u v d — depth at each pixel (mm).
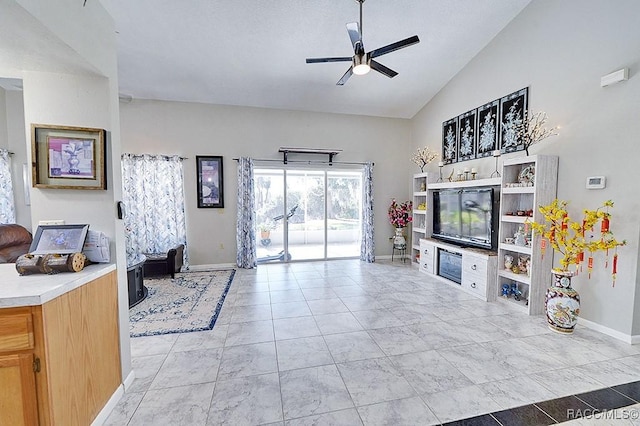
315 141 5652
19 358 1274
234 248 5398
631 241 2531
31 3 1204
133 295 3488
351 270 5195
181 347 2525
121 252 1986
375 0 3172
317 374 2129
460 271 4219
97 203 1877
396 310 3350
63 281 1475
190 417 1714
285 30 3521
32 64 1674
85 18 1622
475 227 4043
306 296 3834
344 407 1791
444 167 5074
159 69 4156
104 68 1827
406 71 4574
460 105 4625
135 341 2631
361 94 5121
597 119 2764
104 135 1864
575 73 2943
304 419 1693
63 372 1417
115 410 1785
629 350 2439
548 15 3203
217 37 3584
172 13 3174
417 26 3619
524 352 2420
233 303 3580
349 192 6098
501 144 3854
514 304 3389
